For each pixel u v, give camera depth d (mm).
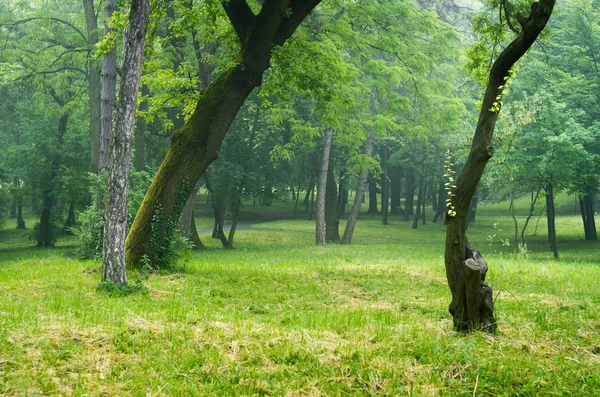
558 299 10695
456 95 40562
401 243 40000
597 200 52156
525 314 8891
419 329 7559
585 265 19312
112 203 11883
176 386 5324
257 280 13609
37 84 33781
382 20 30609
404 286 12930
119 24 13688
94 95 29766
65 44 34438
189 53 27734
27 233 48938
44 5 33250
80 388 5078
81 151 38594
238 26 16219
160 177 15648
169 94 17734
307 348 6336
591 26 30422
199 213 57719
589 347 6543
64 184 37406
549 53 31031
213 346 6398
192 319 7895
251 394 5227
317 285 12898
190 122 16000
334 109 20203
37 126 38938
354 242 41781
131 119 12203
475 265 7383
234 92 16109
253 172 35094
